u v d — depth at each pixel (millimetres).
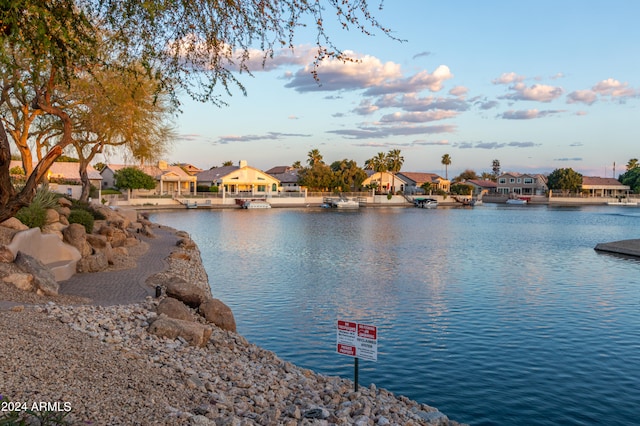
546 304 25953
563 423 13055
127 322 14031
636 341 19703
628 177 196375
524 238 62656
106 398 7234
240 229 69188
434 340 19719
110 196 96500
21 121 29438
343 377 15930
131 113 28594
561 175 177625
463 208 142000
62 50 8266
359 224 80438
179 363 11125
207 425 7117
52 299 15719
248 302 25953
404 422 10562
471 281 32500
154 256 30906
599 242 58438
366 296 27578
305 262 40188
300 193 131875
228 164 174500
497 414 13523
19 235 18312
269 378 12227
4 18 6797
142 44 7812
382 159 162625
